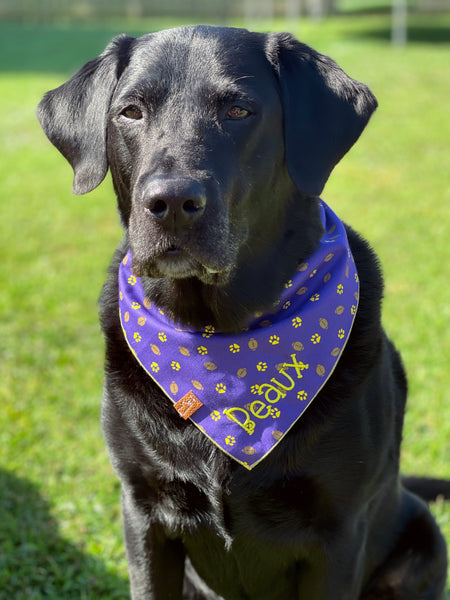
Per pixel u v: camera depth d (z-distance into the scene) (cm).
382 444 257
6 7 3422
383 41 2356
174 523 257
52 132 273
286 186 254
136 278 266
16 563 336
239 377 253
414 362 497
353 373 250
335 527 250
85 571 331
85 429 432
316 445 244
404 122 1276
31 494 378
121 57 261
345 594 255
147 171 226
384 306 587
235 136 237
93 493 379
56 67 2078
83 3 3478
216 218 224
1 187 991
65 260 713
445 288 618
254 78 244
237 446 247
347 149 254
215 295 250
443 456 401
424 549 297
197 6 3522
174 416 254
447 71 1717
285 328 253
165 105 240
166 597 271
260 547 256
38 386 475
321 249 259
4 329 559
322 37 2548
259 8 3447
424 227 782
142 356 258
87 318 577
